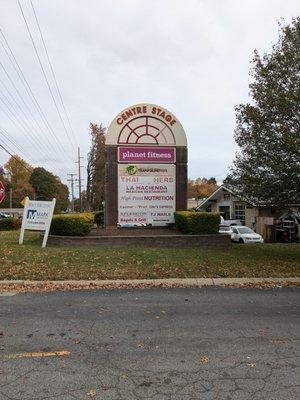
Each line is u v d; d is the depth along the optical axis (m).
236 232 28.50
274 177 13.02
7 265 10.80
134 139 17.08
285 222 31.06
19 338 5.62
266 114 12.79
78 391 4.08
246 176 13.53
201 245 15.06
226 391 4.08
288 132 12.02
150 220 17.11
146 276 10.06
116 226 16.92
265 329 6.08
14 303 7.63
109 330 6.00
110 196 16.95
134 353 5.09
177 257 12.27
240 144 13.54
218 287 9.29
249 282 9.75
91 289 8.92
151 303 7.70
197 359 4.89
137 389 4.13
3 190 14.16
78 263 11.20
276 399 3.92
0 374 4.45
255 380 4.33
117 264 11.18
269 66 12.89
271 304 7.68
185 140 17.33
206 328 6.12
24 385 4.20
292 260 12.88
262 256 13.41
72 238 14.55
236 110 13.70
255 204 14.36
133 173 17.03
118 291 8.75
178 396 3.98
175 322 6.43
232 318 6.68
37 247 13.84
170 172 17.22
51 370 4.56
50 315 6.79
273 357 4.96
